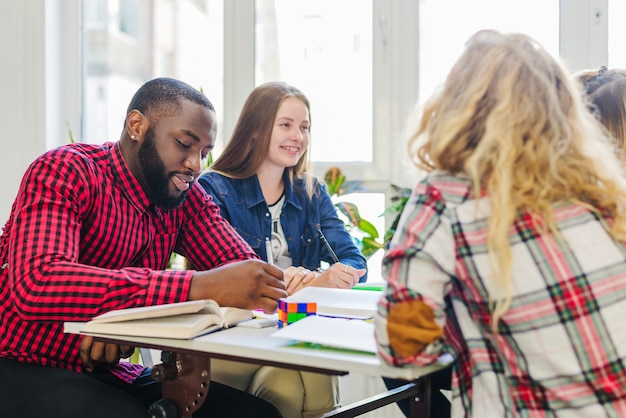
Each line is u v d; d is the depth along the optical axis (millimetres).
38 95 2791
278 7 2799
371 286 1930
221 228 1811
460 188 1058
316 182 2314
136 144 1587
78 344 1520
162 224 1718
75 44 2896
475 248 1021
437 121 1101
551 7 2557
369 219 2744
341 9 2740
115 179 1593
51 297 1335
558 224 1020
